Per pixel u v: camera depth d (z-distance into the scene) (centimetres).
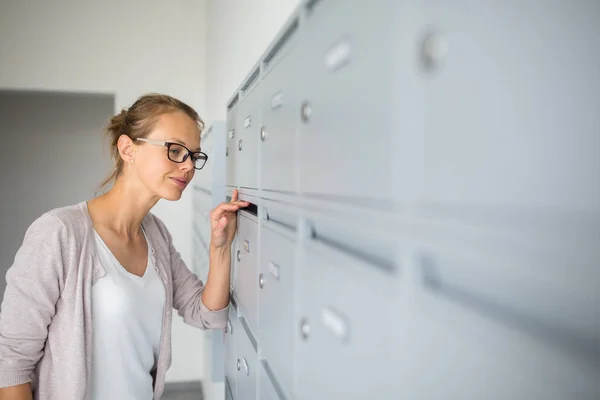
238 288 106
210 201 164
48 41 291
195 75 315
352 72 38
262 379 78
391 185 31
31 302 84
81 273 90
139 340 104
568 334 20
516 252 22
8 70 286
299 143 54
